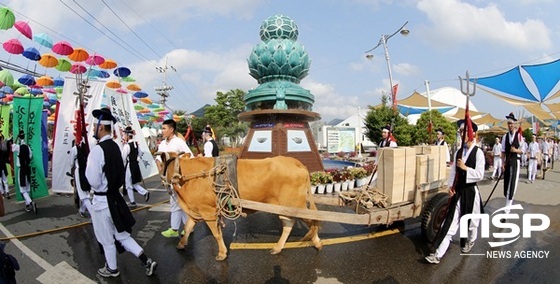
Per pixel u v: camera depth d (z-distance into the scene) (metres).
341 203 5.19
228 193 4.49
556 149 24.89
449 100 29.81
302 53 11.39
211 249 5.05
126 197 8.99
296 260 4.61
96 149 3.86
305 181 4.71
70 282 4.05
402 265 4.44
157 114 25.98
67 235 5.79
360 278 4.09
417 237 5.48
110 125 4.09
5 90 16.95
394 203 4.91
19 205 8.12
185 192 4.65
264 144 10.66
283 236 4.83
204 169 4.63
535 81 10.30
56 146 8.65
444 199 5.11
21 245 5.30
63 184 8.68
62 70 10.35
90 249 5.14
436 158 5.47
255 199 4.64
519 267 4.39
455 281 4.00
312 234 4.79
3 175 9.11
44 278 4.16
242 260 4.62
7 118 11.42
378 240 5.35
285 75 11.34
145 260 4.12
